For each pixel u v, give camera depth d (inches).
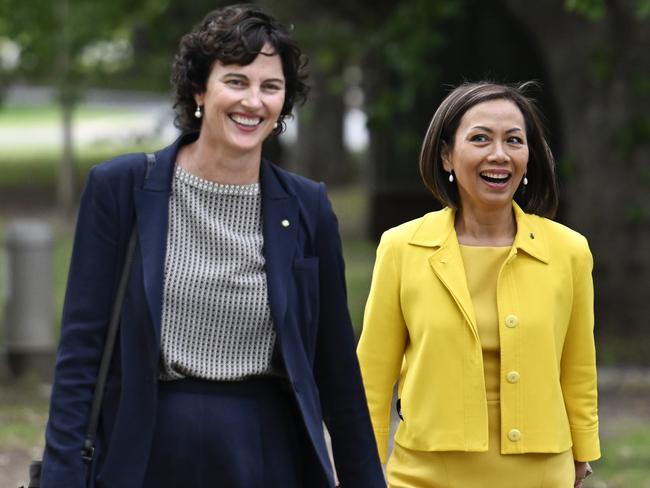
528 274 457.7
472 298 458.9
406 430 462.6
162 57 1699.1
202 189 403.2
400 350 474.0
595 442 472.1
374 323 471.2
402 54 1296.8
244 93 396.8
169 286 393.7
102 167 402.3
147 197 398.6
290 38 404.8
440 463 456.1
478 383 451.2
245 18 399.2
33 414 1010.1
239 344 398.0
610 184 1363.2
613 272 1374.3
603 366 1225.4
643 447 908.0
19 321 1127.6
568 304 462.0
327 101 3223.4
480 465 453.4
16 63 2490.2
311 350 409.1
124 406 387.5
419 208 2081.7
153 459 389.4
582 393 470.0
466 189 458.0
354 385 420.8
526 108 462.6
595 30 1325.0
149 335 387.5
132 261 395.2
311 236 411.2
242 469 392.8
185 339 394.9
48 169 3649.1
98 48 2236.7
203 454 391.2
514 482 453.4
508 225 467.8
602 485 811.4
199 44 400.2
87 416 391.2
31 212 2770.7
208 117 401.1
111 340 394.0
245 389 399.2
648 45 1320.1
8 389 1096.8
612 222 1369.3
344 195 3041.3
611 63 1322.6
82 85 2486.5
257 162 407.2
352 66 2362.2
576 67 1343.5
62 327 395.9
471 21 1854.1
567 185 1412.4
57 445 387.5
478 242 466.0
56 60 2395.4
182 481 390.0
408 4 1323.8
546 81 1814.7
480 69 1866.4
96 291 393.7
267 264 400.2
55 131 4916.3
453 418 451.5
